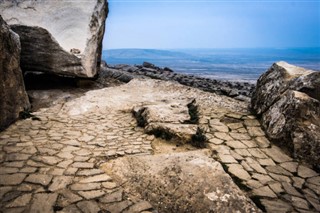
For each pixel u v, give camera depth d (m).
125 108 7.44
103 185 3.47
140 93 9.03
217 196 3.19
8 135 5.02
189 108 7.18
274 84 6.79
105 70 13.53
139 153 4.61
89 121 6.36
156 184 3.46
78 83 9.34
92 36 9.02
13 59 5.86
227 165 4.43
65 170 3.79
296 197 3.73
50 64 8.29
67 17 9.68
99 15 9.38
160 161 3.95
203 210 3.04
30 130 5.41
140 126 6.12
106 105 7.57
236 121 6.66
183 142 5.12
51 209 2.89
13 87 5.84
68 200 3.08
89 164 4.06
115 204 3.10
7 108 5.49
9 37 5.68
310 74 5.95
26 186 3.28
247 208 3.07
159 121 5.75
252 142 5.55
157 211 3.06
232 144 5.34
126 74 13.00
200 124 6.27
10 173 3.55
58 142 4.88
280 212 3.34
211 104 8.07
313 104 5.36
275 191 3.82
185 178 3.49
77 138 5.18
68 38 9.30
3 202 2.94
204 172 3.60
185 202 3.16
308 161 4.80
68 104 7.41
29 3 9.74
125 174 3.75
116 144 5.00
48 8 9.84
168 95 8.96
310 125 5.14
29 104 6.77
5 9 9.39
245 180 4.02
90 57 8.83
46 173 3.65
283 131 5.40
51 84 9.31
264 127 6.21
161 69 20.70
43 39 8.02
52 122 6.05
